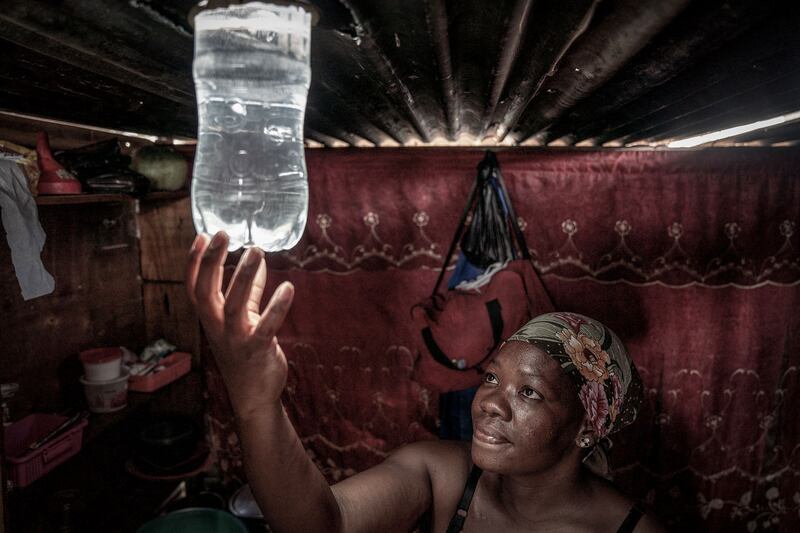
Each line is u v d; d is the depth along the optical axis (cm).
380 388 307
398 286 298
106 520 279
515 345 134
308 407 315
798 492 303
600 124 201
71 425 224
